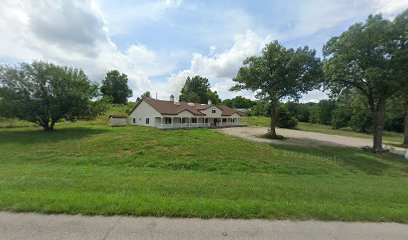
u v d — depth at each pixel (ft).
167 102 142.10
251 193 18.11
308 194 18.61
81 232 10.50
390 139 113.09
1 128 91.35
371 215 13.62
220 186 20.24
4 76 77.30
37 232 10.42
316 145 73.67
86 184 19.19
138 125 130.72
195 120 150.41
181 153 46.85
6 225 11.00
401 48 52.90
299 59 75.46
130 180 21.70
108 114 156.76
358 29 57.00
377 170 43.45
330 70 62.39
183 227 11.28
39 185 18.48
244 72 82.99
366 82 60.44
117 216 12.28
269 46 80.33
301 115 268.82
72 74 89.71
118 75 269.64
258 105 96.27
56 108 82.02
